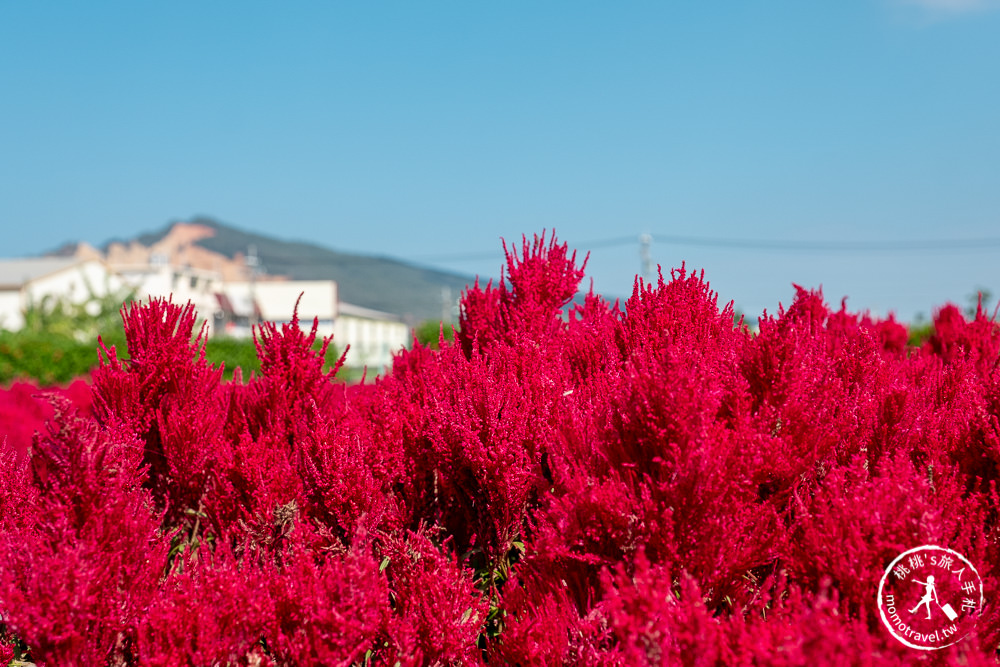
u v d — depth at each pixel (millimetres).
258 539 3064
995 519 2639
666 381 2400
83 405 7309
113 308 48969
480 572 3205
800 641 1787
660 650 1936
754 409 2779
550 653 2398
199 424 3686
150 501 3326
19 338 31469
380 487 3125
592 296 4621
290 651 2369
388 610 2527
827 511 2328
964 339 5363
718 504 2338
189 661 2381
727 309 3676
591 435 2727
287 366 3885
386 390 3967
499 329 4465
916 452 2979
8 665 2678
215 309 65750
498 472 2963
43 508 2668
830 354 3744
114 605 2447
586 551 2490
